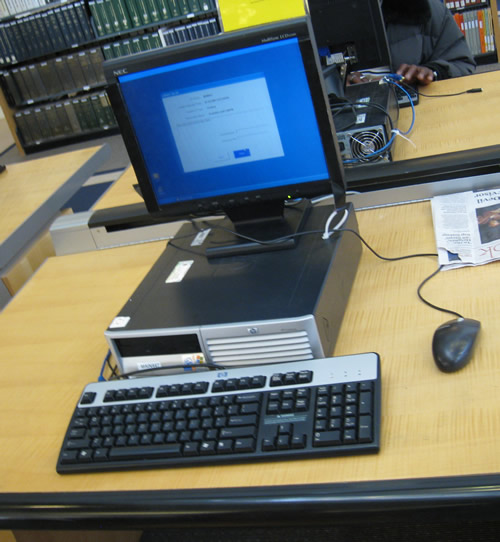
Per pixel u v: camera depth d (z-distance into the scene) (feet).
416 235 4.34
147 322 3.58
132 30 17.60
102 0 17.29
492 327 3.28
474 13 15.79
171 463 2.99
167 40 17.17
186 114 3.78
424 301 3.64
